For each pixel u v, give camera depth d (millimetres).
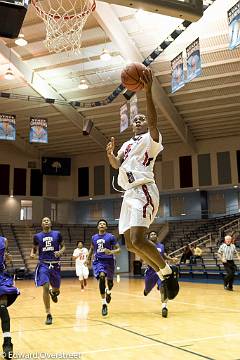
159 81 17266
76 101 19281
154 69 16234
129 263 25969
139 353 4043
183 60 13969
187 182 25156
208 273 17172
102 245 7477
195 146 25047
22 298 10742
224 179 24250
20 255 22391
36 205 27109
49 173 27250
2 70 16359
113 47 14742
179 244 22766
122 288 13961
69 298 10484
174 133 23828
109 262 7477
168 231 24938
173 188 25469
